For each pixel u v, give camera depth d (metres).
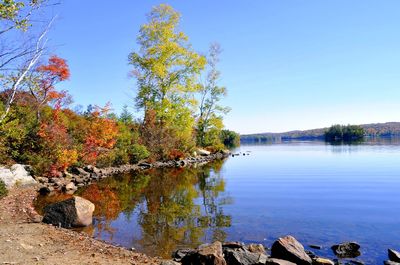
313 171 29.16
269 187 20.88
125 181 23.61
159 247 9.57
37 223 11.05
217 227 11.70
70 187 19.62
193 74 38.00
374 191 18.97
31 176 20.03
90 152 27.59
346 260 8.57
